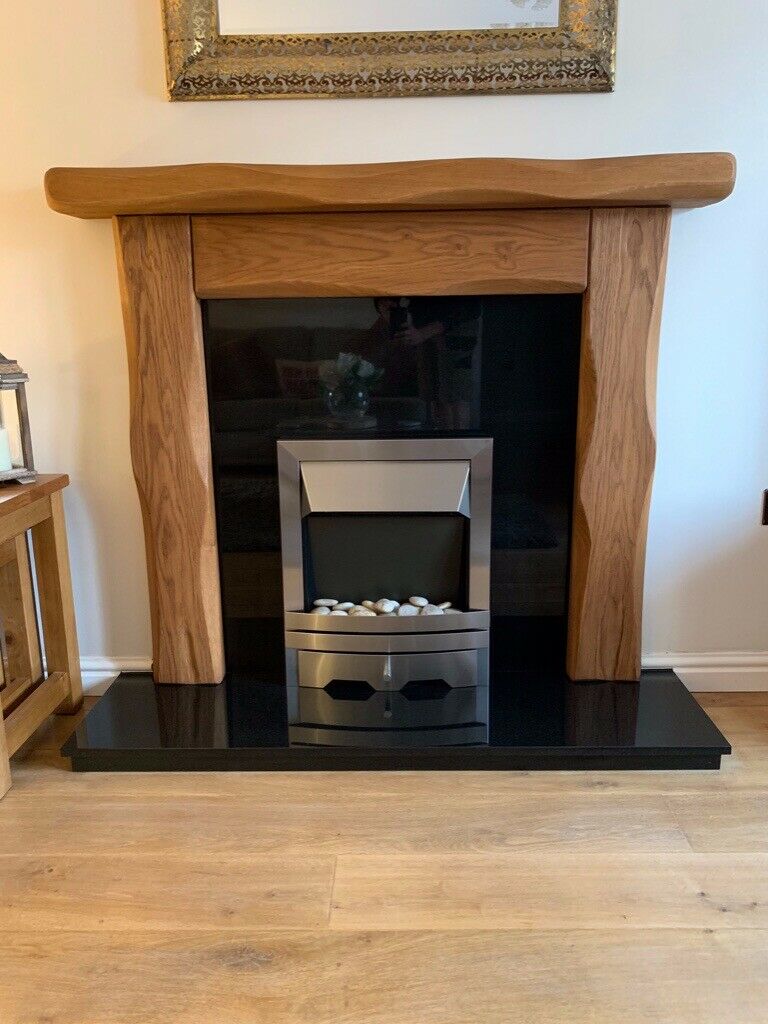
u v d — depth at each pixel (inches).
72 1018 49.4
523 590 87.8
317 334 81.9
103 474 87.7
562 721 78.6
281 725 78.6
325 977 52.0
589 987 51.0
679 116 79.0
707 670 90.9
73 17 77.4
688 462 86.8
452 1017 48.9
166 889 60.2
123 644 91.4
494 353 82.2
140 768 76.0
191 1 76.0
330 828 67.1
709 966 52.6
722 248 81.7
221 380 83.0
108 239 82.0
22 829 67.6
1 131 79.7
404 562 85.9
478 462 81.7
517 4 76.2
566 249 75.9
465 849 64.2
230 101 78.8
